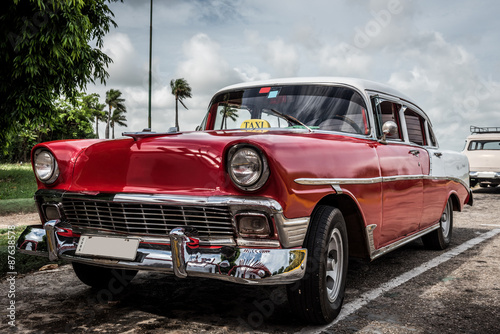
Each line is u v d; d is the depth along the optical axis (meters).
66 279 4.01
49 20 9.56
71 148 3.12
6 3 9.58
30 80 10.08
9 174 17.48
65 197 2.99
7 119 10.52
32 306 3.25
